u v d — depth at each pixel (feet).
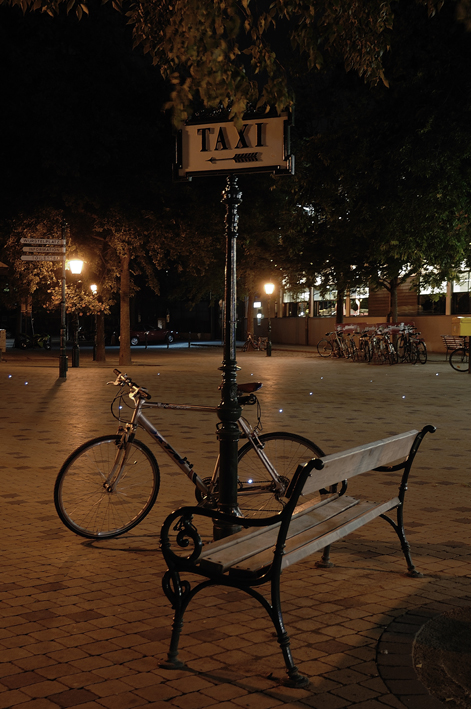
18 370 85.81
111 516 19.97
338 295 119.85
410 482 26.50
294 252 108.47
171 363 100.68
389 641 12.79
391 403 51.67
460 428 39.78
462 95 49.01
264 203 94.17
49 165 85.46
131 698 10.79
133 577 16.28
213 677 11.51
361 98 56.70
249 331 144.36
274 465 19.92
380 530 20.24
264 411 47.11
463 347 85.76
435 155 49.90
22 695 10.83
